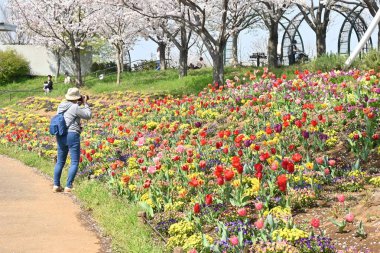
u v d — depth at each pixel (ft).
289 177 24.93
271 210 21.01
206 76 96.22
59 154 31.04
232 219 21.79
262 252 16.67
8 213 27.20
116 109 72.08
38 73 173.68
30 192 32.89
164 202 25.55
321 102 43.91
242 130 41.88
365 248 16.72
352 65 63.93
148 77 124.26
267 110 47.37
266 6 103.76
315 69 70.64
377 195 20.84
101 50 195.11
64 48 157.07
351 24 117.70
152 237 21.67
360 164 27.68
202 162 27.30
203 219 22.43
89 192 30.30
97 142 46.73
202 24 78.28
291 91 50.26
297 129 35.14
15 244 21.61
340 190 24.14
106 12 113.91
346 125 35.06
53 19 120.37
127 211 25.11
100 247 21.50
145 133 50.08
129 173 31.86
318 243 16.62
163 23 106.22
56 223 25.30
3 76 160.86
